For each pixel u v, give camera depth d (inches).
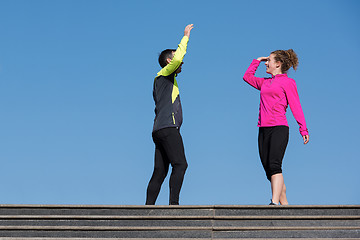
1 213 198.5
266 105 238.1
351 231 191.8
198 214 197.9
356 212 197.6
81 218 196.7
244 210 198.5
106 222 196.7
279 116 235.5
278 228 192.1
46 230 193.0
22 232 192.5
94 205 199.2
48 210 199.3
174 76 242.8
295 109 235.5
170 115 234.1
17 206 198.5
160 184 238.1
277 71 246.5
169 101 236.5
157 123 234.8
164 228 193.3
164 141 232.8
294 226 192.7
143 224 195.9
